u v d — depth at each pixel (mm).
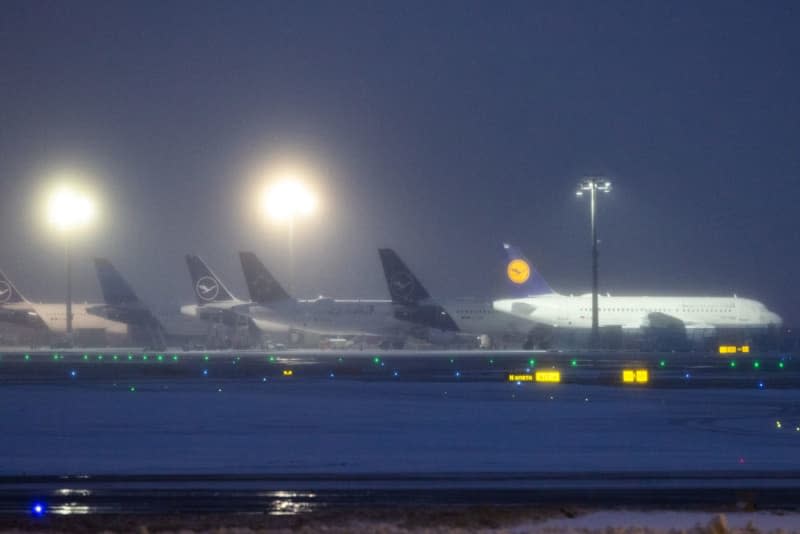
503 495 70062
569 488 72812
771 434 106438
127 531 57688
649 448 95312
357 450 93250
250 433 105812
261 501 67812
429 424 114125
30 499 68688
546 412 127062
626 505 66375
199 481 75938
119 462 86000
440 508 65062
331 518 61531
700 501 67750
